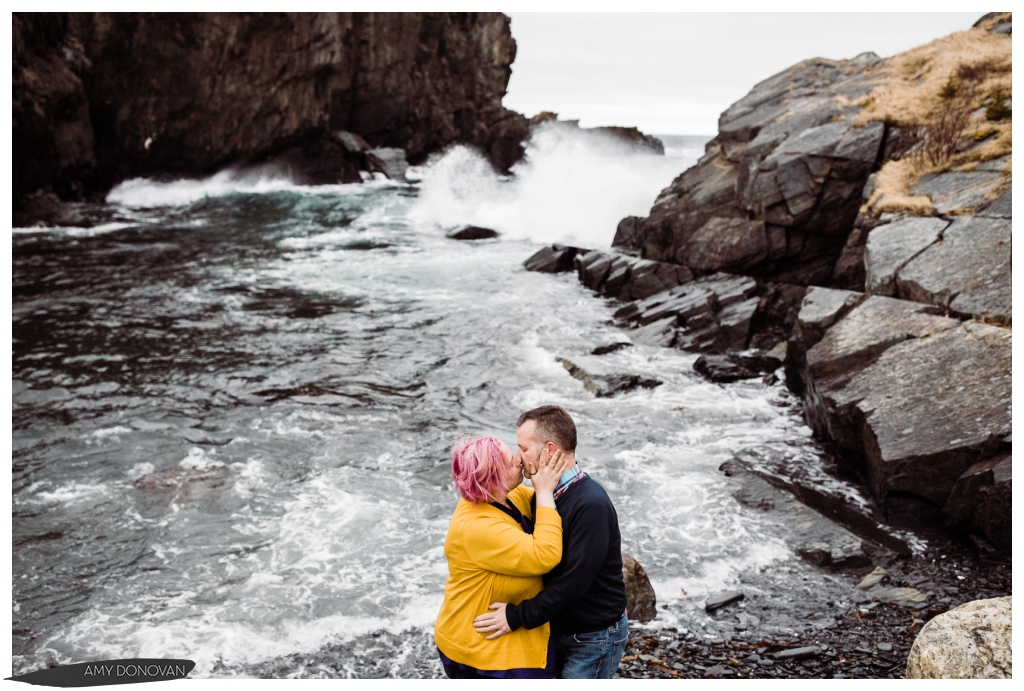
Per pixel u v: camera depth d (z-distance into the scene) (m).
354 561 6.72
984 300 8.61
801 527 7.25
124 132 32.31
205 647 5.54
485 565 3.22
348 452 8.93
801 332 10.52
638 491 8.05
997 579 6.13
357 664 5.35
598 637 3.37
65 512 7.46
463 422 9.93
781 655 5.25
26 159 23.98
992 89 14.98
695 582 6.40
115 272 17.84
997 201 10.73
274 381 11.19
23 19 23.94
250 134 37.47
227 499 7.78
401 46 45.69
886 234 11.20
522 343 13.17
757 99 20.91
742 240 15.20
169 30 32.44
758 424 9.88
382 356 12.45
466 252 21.84
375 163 42.97
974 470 6.72
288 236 24.03
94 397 10.33
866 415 7.93
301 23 37.44
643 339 13.39
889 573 6.43
